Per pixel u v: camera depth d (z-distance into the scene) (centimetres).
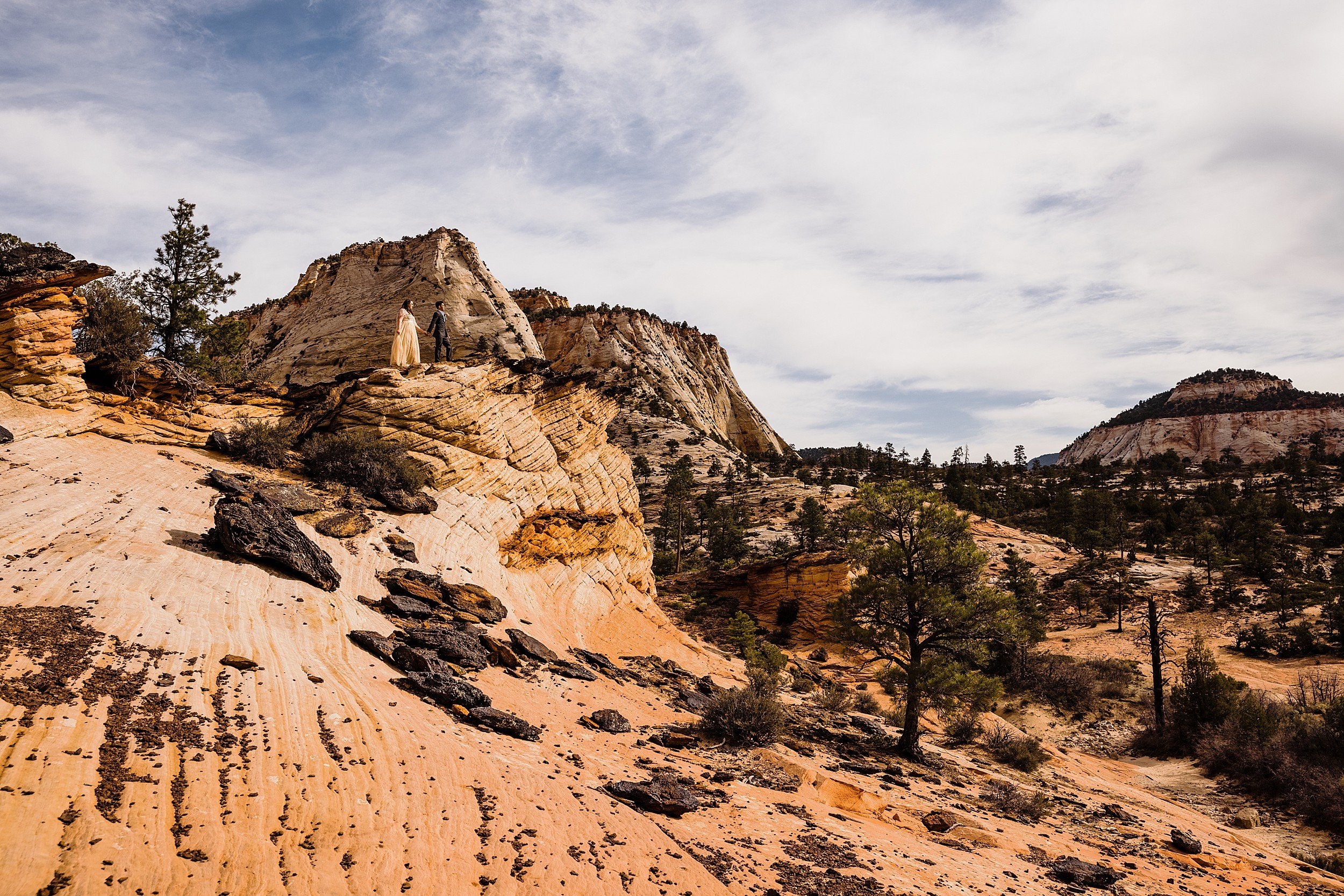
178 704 957
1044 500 16175
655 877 962
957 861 1352
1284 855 2378
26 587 1128
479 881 830
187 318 3197
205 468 2022
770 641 5497
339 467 2322
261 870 720
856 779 1856
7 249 1867
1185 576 9200
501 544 2736
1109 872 1424
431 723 1217
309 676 1207
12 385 1848
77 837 671
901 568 2728
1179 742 4209
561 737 1452
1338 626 6406
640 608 3609
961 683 2417
